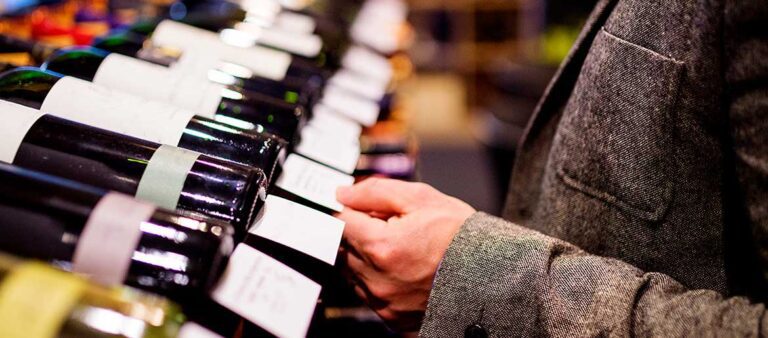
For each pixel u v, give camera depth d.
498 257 0.64
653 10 0.65
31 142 0.54
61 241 0.44
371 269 0.69
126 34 1.11
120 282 0.44
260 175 0.55
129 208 0.45
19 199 0.45
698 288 0.69
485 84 4.78
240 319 0.57
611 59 0.68
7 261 0.39
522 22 4.72
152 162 0.53
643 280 0.61
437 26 5.02
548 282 0.62
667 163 0.66
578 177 0.73
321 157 0.81
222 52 1.03
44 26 1.08
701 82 0.63
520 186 0.93
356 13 2.31
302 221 0.61
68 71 0.77
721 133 0.64
